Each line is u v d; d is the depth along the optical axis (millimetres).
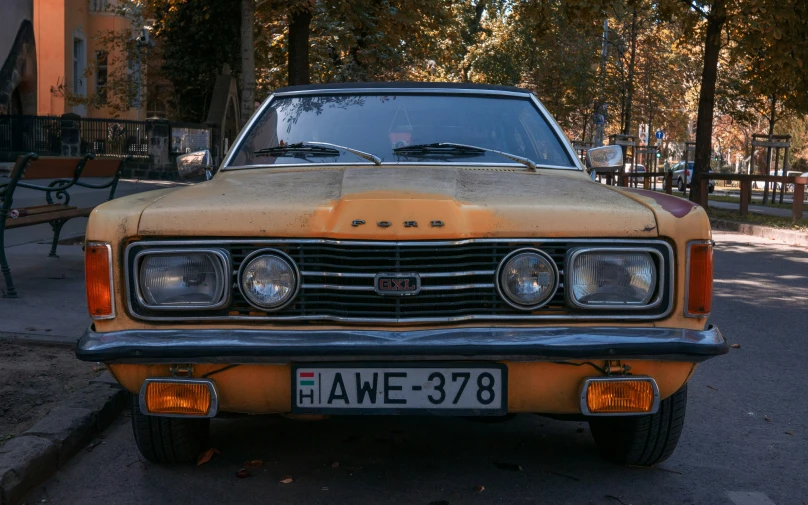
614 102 33094
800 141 52125
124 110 31766
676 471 3574
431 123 4215
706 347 2830
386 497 3221
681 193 32719
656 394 2898
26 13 24281
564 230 2893
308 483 3361
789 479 3523
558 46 33781
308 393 2854
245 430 4027
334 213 2916
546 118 4355
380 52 26859
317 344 2768
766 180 16938
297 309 2883
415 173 3633
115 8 31953
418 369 2852
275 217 2906
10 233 10398
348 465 3559
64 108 31453
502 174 3713
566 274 2883
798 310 7543
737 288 8742
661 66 31875
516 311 2887
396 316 2850
